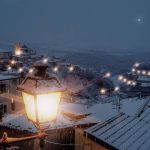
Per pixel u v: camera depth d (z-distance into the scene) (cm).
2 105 3634
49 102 463
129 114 1873
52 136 1912
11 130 1981
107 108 2345
